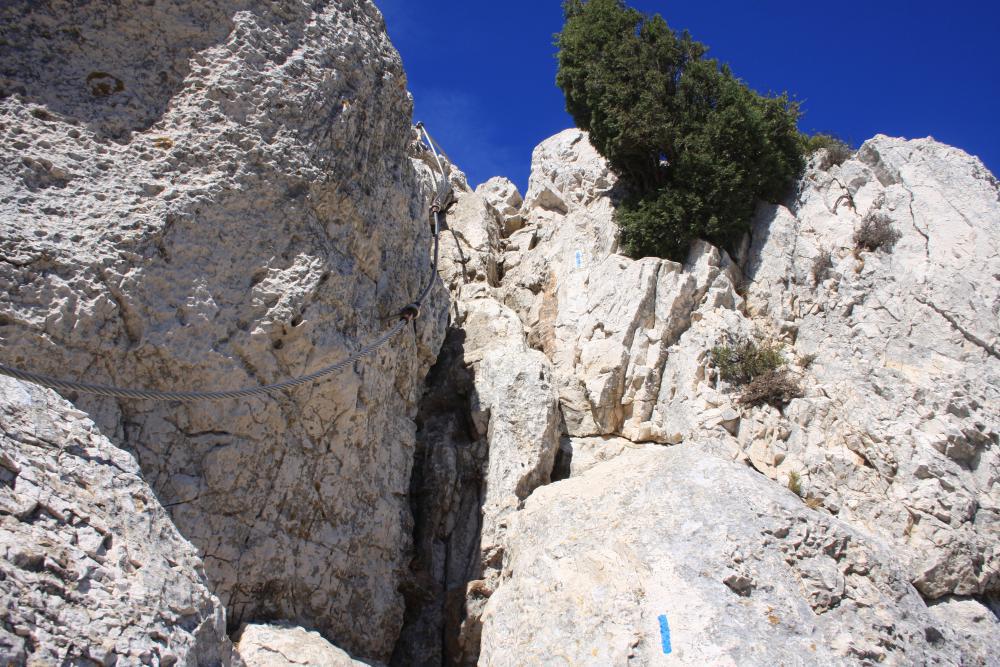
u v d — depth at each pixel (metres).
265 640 8.00
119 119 8.32
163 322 7.93
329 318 9.13
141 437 7.84
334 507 9.34
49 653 4.90
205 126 8.60
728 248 14.44
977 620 10.16
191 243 8.20
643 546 8.84
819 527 8.91
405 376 10.70
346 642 9.23
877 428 11.62
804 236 14.42
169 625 5.62
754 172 14.62
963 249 13.70
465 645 9.92
